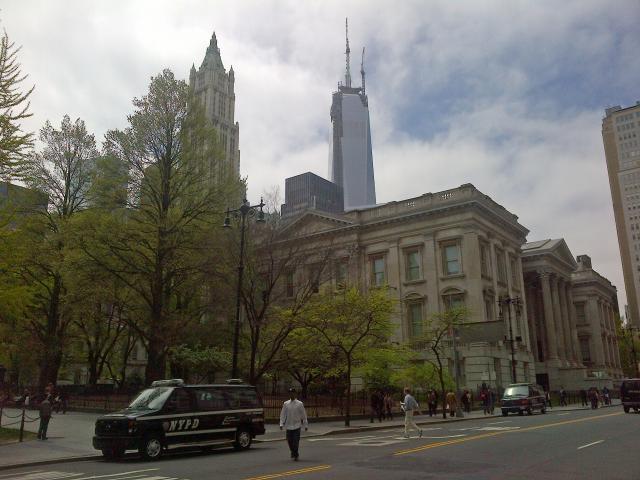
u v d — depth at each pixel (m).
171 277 33.12
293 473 12.47
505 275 60.56
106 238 29.98
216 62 159.12
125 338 51.19
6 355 34.12
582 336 90.94
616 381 82.06
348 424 28.25
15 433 23.06
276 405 31.62
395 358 40.12
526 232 66.69
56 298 38.44
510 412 40.00
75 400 37.72
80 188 40.03
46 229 37.44
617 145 172.38
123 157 33.12
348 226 59.91
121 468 14.70
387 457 15.17
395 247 57.88
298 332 34.38
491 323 37.41
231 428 18.62
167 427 17.00
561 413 39.84
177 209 33.53
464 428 25.75
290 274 32.94
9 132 20.70
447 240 55.25
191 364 36.84
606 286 99.38
